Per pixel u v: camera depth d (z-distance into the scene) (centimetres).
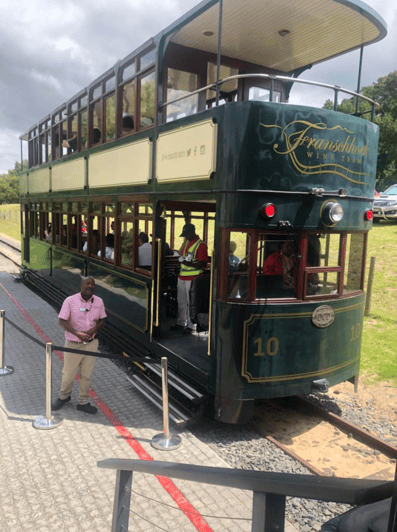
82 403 566
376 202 1778
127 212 755
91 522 361
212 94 749
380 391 654
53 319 1025
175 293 750
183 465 166
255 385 513
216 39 669
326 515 389
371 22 573
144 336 693
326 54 717
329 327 550
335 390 662
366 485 95
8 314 1063
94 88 895
